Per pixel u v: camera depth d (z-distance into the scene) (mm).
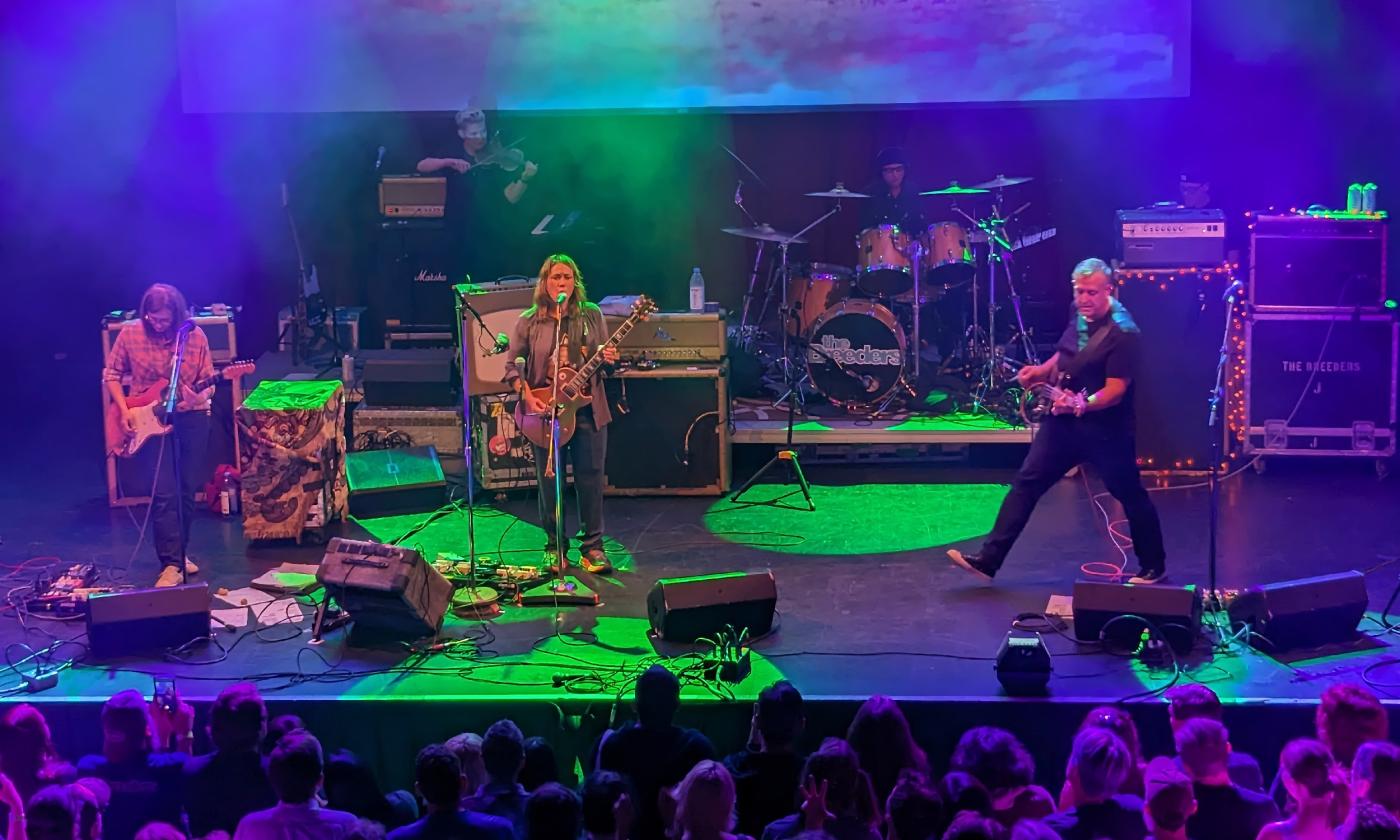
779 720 4992
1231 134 10688
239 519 8461
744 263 11742
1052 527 8133
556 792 4223
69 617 6941
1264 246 8945
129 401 7277
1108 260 11391
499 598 7109
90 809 4371
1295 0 10266
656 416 8719
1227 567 7438
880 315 9320
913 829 4234
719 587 6559
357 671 6324
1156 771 4297
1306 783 4293
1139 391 9070
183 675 6309
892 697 5934
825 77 10438
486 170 10727
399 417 9055
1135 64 10234
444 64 10516
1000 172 11438
